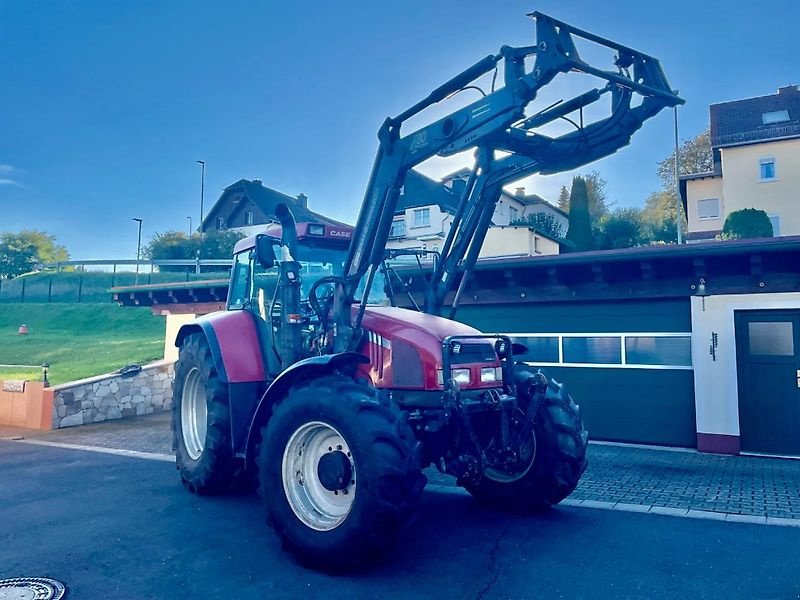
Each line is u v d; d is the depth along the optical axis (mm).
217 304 13211
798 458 8133
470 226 5340
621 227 42688
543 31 3824
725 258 8430
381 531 3729
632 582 3789
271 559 4195
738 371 8547
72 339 23281
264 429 4406
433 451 4605
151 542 4551
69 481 6645
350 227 5926
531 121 4723
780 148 30500
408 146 4590
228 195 45375
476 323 10469
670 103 4117
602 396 9484
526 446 5227
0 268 47188
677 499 5906
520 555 4258
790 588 3703
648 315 9234
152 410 12867
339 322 4770
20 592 3637
